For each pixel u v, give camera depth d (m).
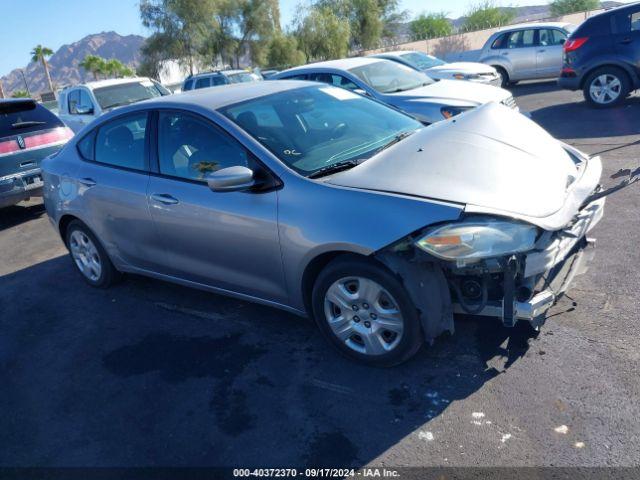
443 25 49.69
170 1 37.38
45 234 7.24
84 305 4.88
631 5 9.84
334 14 44.22
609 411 2.75
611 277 4.00
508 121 3.85
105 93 11.83
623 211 5.18
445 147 3.39
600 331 3.38
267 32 40.88
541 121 10.12
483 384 3.08
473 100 7.73
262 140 3.64
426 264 3.03
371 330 3.25
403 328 3.10
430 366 3.29
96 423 3.24
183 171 3.97
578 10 46.84
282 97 4.18
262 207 3.44
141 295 4.90
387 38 49.81
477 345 3.42
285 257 3.41
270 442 2.89
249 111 3.90
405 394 3.09
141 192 4.18
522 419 2.78
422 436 2.77
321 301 3.39
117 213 4.41
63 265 5.97
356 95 4.63
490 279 3.10
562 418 2.75
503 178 3.10
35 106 8.04
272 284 3.63
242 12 40.38
